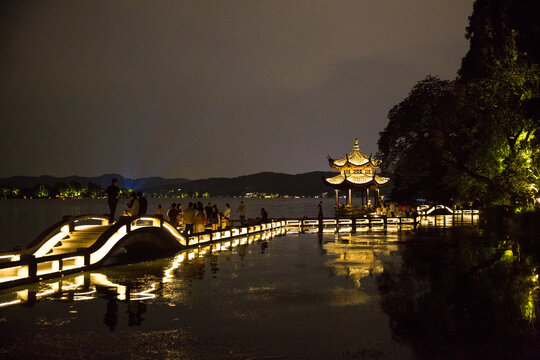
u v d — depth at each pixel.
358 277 13.79
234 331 8.03
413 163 38.84
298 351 6.95
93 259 16.28
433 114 35.31
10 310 9.58
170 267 16.23
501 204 34.56
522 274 13.98
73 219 19.00
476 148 34.88
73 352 6.90
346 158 56.34
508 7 33.31
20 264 12.78
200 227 25.78
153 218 21.45
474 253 19.48
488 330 8.03
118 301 10.51
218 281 13.23
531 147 30.30
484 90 30.66
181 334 7.85
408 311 9.45
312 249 22.11
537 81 28.06
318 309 9.70
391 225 42.75
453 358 6.65
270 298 10.82
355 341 7.45
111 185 20.45
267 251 21.47
